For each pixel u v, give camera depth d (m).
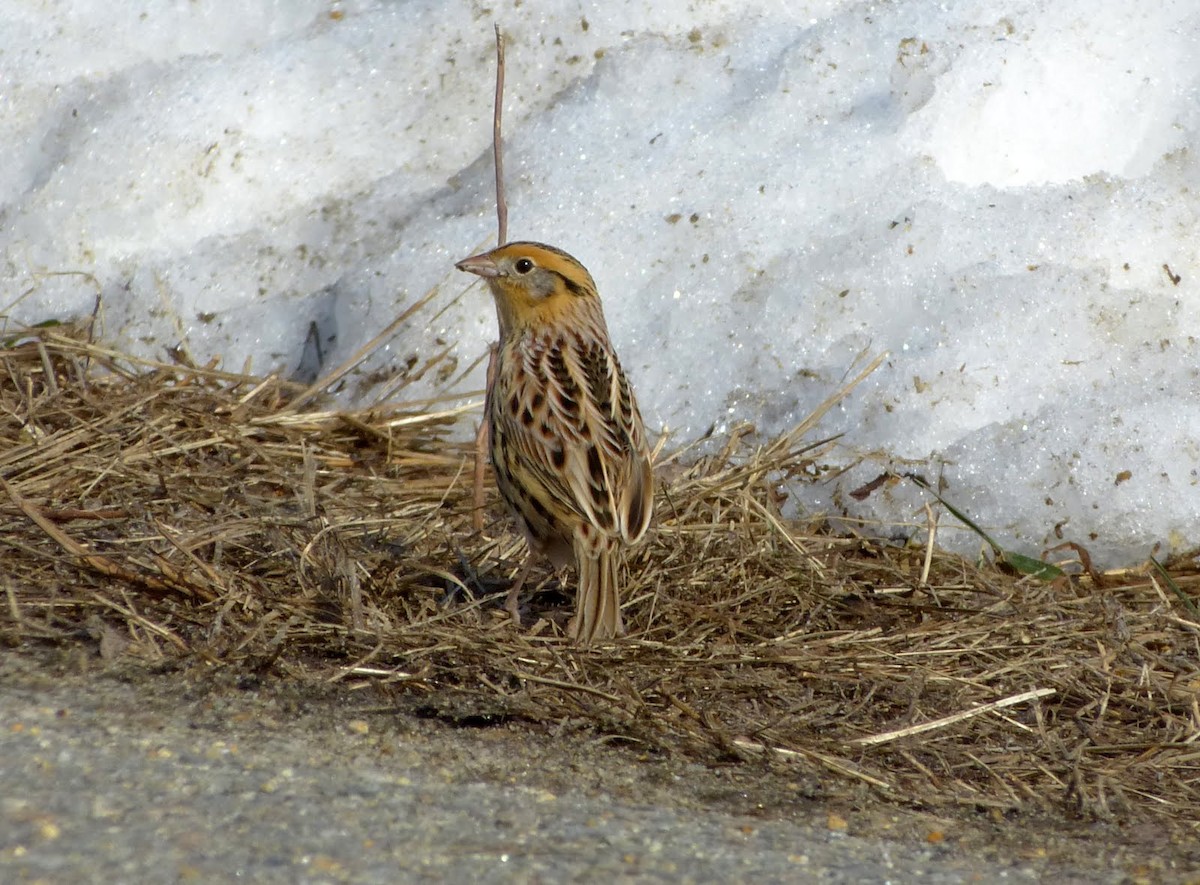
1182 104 13.70
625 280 13.15
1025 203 13.23
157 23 14.56
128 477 11.09
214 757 7.51
